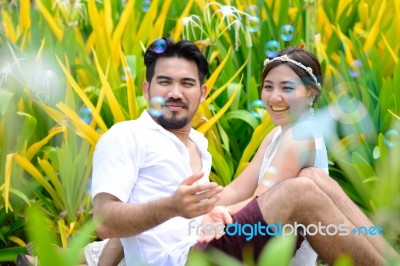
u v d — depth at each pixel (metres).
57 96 2.84
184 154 2.03
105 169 1.92
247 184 2.24
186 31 3.29
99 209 1.88
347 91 2.89
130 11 3.05
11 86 2.77
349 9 3.56
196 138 2.17
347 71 2.96
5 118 2.69
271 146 2.18
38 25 3.14
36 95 2.78
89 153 2.65
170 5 3.47
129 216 1.80
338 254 1.86
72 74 3.04
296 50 2.19
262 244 1.85
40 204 2.72
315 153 2.07
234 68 3.18
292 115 2.14
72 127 2.65
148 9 3.28
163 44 2.04
